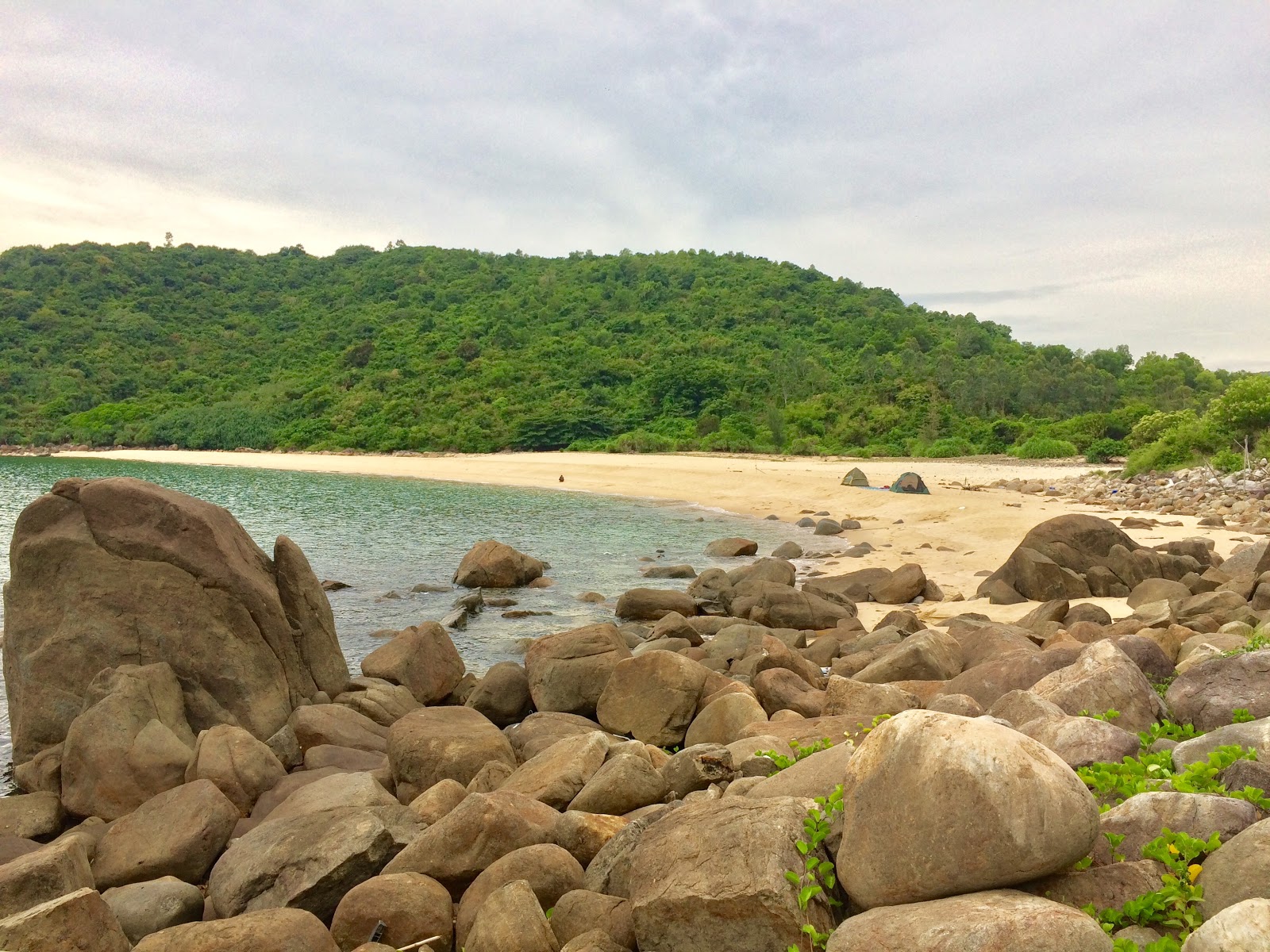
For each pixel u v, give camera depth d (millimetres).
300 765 10828
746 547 29125
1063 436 84438
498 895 5746
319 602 13047
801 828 5145
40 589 11398
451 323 148750
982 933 3840
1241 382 46938
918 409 92312
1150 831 4730
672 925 5004
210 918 6984
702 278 176000
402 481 62906
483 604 21328
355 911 6109
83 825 8922
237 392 125938
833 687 9688
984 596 20141
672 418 99562
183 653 11352
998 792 4266
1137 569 19406
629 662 11000
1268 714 6859
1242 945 3535
